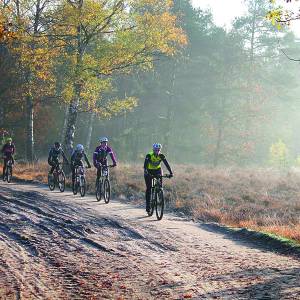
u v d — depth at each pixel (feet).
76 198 57.62
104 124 165.89
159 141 172.96
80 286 23.29
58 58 95.66
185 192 64.03
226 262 27.94
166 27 83.10
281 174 99.19
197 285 23.11
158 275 25.13
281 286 22.59
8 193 57.36
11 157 76.07
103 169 55.36
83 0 79.82
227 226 41.01
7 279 24.38
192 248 32.01
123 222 40.81
